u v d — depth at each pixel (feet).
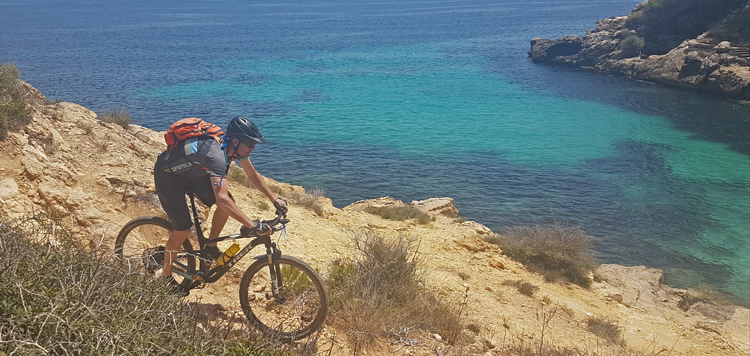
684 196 102.01
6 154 21.81
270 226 14.23
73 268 11.14
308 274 14.64
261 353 12.51
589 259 42.80
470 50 393.50
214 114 179.73
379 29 588.91
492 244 41.78
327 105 200.13
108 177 24.79
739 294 60.23
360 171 114.11
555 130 162.61
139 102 202.39
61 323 9.02
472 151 134.72
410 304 19.25
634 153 135.95
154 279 13.19
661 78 244.22
